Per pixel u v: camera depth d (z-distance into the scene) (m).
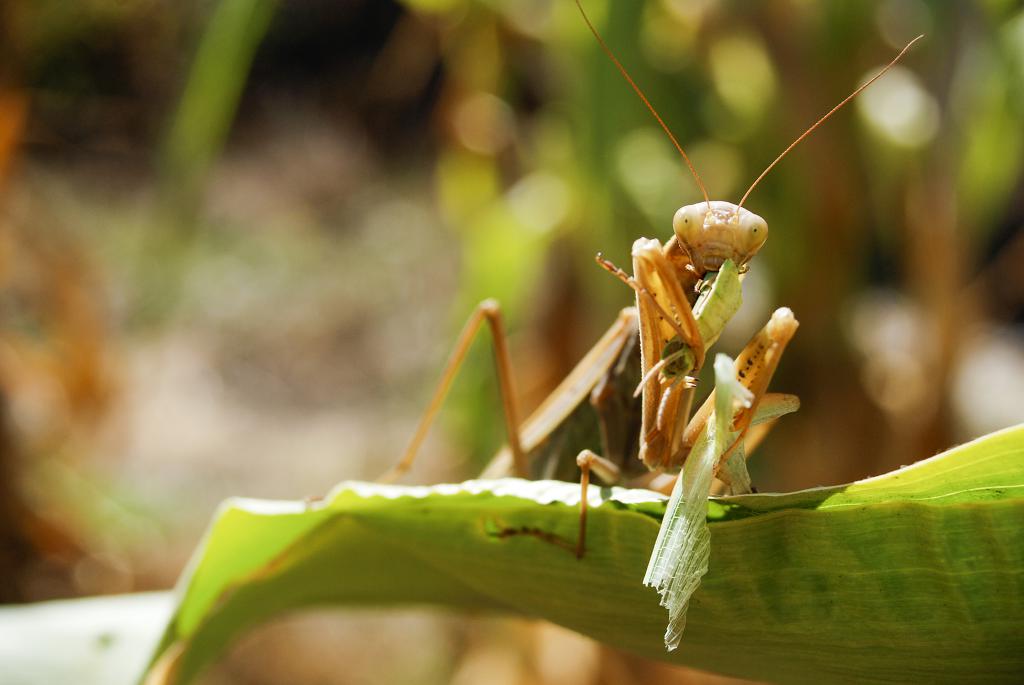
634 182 0.34
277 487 0.95
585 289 0.38
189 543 0.77
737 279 0.23
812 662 0.22
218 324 1.27
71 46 0.39
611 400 0.27
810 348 0.35
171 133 0.32
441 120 0.43
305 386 1.19
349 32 1.87
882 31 0.34
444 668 0.65
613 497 0.22
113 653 0.25
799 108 0.34
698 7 0.35
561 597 0.23
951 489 0.20
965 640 0.21
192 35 0.33
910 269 0.35
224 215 1.49
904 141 0.34
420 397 1.11
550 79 0.39
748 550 0.21
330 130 1.76
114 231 1.13
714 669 0.23
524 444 0.27
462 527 0.22
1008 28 0.32
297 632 0.70
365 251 1.45
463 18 0.40
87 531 0.55
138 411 0.99
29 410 0.47
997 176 0.34
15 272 0.45
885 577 0.21
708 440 0.21
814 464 0.35
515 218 0.39
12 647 0.25
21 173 0.44
